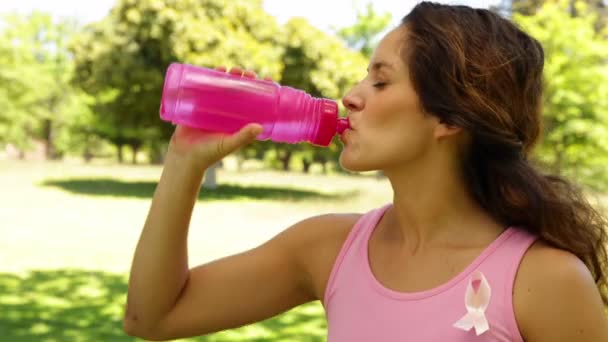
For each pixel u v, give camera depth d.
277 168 42.97
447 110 1.19
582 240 1.22
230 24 21.02
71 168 31.06
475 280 1.15
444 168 1.24
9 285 7.45
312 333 5.85
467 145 1.24
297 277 1.43
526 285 1.14
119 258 9.34
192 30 19.86
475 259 1.18
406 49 1.22
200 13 20.39
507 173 1.22
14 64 38.44
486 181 1.24
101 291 7.30
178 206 1.33
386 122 1.23
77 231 11.86
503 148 1.23
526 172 1.23
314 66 21.36
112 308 6.57
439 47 1.20
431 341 1.15
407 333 1.17
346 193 22.17
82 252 9.73
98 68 21.06
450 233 1.24
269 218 15.09
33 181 22.92
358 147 1.26
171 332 1.38
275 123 1.34
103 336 5.60
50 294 7.09
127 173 28.73
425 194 1.25
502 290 1.14
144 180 24.97
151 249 1.33
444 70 1.19
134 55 20.92
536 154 1.33
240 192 21.36
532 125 1.28
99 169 30.70
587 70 16.03
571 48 16.17
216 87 1.32
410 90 1.21
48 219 13.44
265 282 1.41
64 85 43.50
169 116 1.33
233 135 1.28
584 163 16.28
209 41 20.03
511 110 1.22
